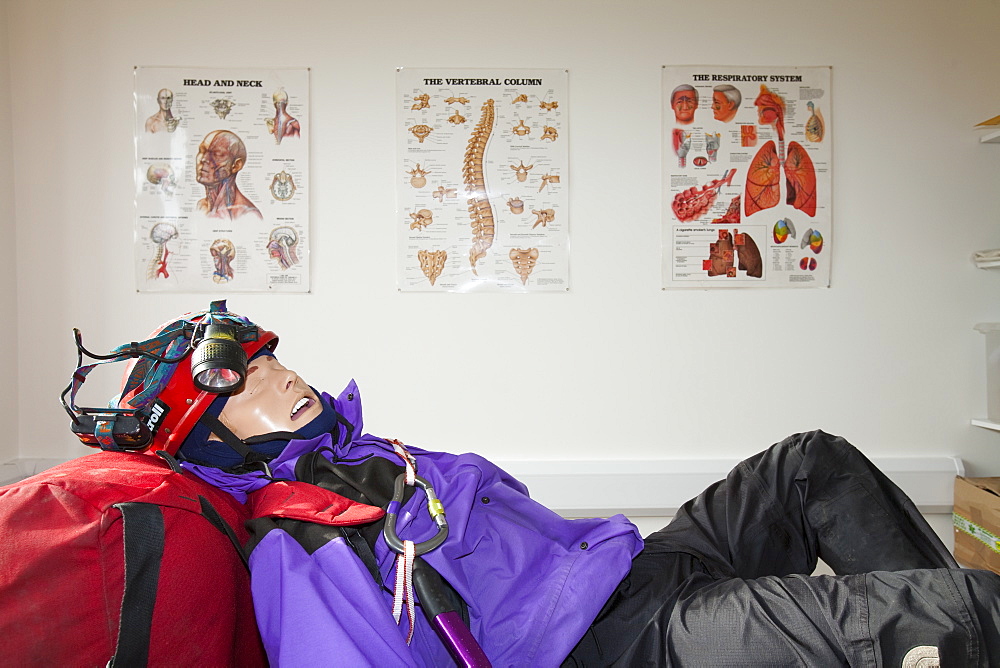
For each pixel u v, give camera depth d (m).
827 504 1.26
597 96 2.43
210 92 2.37
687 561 1.23
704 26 2.43
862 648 0.92
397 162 2.40
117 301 2.39
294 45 2.38
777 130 2.45
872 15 2.46
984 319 2.51
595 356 2.46
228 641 0.92
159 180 2.36
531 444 2.46
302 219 2.39
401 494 1.04
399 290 2.42
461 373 2.45
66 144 2.37
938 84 2.48
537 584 1.07
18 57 2.36
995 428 2.38
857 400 2.50
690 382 2.48
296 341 2.41
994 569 2.19
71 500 0.84
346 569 0.90
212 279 2.38
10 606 0.75
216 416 1.10
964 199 2.50
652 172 2.45
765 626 0.97
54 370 2.39
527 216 2.43
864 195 2.48
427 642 1.00
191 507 0.93
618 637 1.14
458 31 2.40
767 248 2.46
